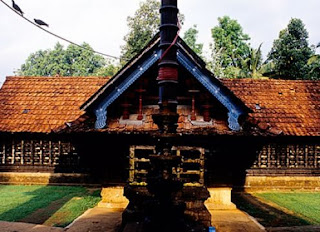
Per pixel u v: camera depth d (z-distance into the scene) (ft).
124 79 27.02
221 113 28.81
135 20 88.53
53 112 45.16
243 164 30.99
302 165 42.80
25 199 35.17
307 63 75.31
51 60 167.22
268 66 82.23
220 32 98.07
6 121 43.73
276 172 42.47
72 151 44.14
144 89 28.02
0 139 44.19
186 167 29.63
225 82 48.85
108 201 31.35
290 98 46.80
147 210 13.89
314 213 30.99
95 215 28.58
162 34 14.64
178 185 13.62
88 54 171.12
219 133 26.76
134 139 28.89
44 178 44.34
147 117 28.66
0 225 25.59
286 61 78.23
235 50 98.02
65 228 25.08
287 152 42.65
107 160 30.78
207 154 29.25
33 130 42.34
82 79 51.39
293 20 82.38
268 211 31.71
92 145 29.55
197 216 23.13
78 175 44.34
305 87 49.11
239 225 26.50
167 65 14.28
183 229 13.65
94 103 27.35
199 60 26.66
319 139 42.09
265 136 26.96
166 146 13.85
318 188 42.78
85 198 35.81
